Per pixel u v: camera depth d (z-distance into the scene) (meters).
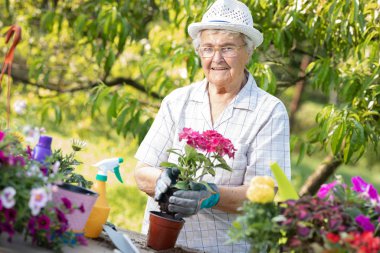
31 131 2.11
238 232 1.95
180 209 2.42
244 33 2.81
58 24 5.25
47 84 5.74
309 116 12.05
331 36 4.25
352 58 4.38
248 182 2.76
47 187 1.97
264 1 4.13
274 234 1.97
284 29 4.27
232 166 2.77
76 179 2.47
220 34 2.79
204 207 2.55
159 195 2.46
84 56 5.63
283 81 4.78
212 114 2.90
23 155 2.16
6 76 5.98
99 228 2.37
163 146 2.94
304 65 5.29
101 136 7.05
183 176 2.47
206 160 2.50
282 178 2.18
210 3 4.04
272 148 2.78
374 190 2.13
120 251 2.23
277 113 2.82
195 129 2.89
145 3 5.16
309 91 12.24
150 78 5.36
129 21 5.11
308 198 1.98
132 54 5.79
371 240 1.77
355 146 3.86
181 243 2.80
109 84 5.70
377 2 3.95
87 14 5.35
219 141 2.47
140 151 2.96
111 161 2.44
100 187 2.41
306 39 4.46
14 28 2.41
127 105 4.65
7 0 5.54
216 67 2.81
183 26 4.96
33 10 5.79
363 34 3.89
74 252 2.11
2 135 2.02
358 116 3.89
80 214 2.19
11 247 1.95
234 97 2.87
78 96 5.78
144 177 2.84
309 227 1.93
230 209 2.68
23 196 1.91
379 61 3.91
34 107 5.85
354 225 1.95
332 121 3.88
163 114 2.97
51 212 2.00
